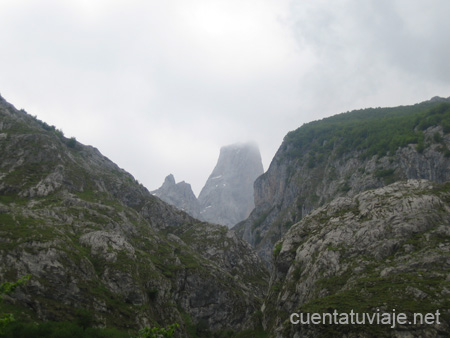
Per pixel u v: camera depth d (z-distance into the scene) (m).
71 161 135.12
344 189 168.38
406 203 76.69
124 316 70.38
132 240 105.31
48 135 142.50
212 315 102.38
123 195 149.50
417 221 71.88
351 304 54.94
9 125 132.00
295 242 89.06
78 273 71.00
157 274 91.06
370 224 76.06
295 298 74.38
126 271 80.38
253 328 83.75
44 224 80.25
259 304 115.69
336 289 65.81
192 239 144.50
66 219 94.25
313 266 75.62
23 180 106.94
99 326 63.72
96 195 123.00
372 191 89.06
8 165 111.88
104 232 90.75
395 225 73.31
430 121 160.50
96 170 158.50
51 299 63.28
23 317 56.50
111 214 111.56
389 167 156.75
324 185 189.38
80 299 66.81
